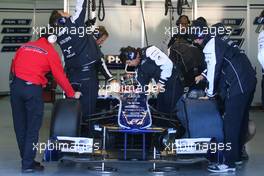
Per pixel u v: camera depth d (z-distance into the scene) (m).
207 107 5.02
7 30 13.10
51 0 12.95
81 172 5.01
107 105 5.96
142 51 5.33
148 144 5.02
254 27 10.81
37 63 4.92
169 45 6.64
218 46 4.91
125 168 5.20
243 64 4.97
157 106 5.53
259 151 6.28
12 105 5.03
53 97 9.95
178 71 5.48
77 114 4.96
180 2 6.26
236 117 4.93
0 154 5.96
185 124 5.04
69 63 5.73
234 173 5.00
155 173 4.96
